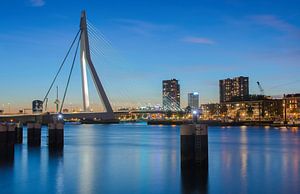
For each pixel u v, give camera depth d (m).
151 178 50.94
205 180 49.03
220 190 44.34
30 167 60.41
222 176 51.75
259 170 56.81
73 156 75.31
